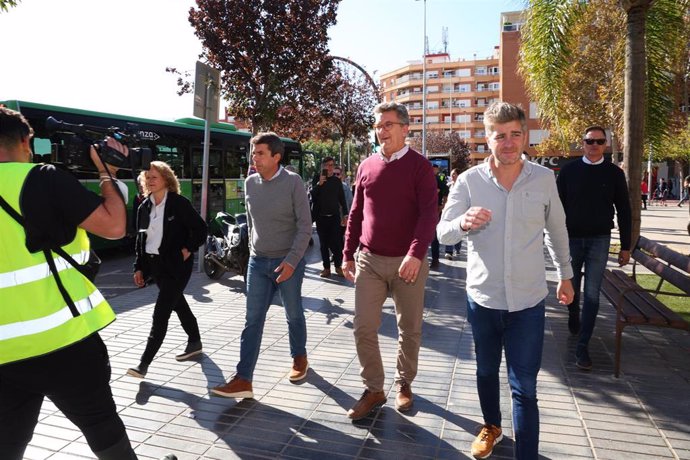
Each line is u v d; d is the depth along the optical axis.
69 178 2.07
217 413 3.67
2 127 2.04
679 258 4.96
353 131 30.31
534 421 2.67
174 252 4.30
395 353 4.90
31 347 1.94
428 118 103.56
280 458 3.10
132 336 5.44
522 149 2.77
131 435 3.36
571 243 4.59
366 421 3.55
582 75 16.48
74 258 2.11
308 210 3.92
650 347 5.02
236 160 16.06
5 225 1.94
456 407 3.76
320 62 15.81
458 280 8.56
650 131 8.41
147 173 4.29
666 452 3.13
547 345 5.11
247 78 15.15
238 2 14.21
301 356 4.24
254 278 3.96
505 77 44.19
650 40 8.05
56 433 3.36
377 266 3.55
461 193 2.97
